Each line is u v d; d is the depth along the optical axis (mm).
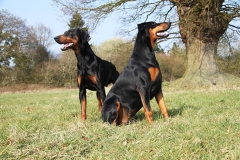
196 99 8711
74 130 4117
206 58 17422
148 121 5215
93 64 6762
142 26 5465
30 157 3258
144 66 5328
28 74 35938
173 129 4027
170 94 11602
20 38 38312
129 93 5480
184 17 16172
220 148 3270
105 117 5504
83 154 3379
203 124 4211
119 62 31844
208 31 16969
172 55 36188
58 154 3283
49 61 36938
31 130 4867
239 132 3773
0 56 36719
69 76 34500
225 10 16812
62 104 10047
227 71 26953
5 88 31531
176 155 3111
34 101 13633
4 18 37469
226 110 6008
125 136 3787
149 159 3084
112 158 3188
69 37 6535
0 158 3221
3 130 5172
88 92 15977
